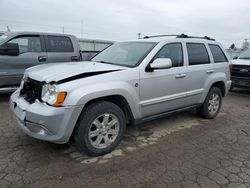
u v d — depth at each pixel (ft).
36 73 11.26
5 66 19.95
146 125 15.97
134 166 10.55
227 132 15.25
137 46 14.32
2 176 9.43
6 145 12.10
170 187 9.14
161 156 11.59
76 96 9.91
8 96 22.26
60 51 22.98
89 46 49.06
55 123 9.73
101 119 11.22
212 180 9.70
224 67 18.12
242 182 9.65
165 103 13.88
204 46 16.88
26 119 10.17
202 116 17.78
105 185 9.10
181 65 14.84
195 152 12.17
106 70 11.39
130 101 11.88
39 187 8.84
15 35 20.51
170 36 15.79
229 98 26.43
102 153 11.38
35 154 11.28
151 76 12.75
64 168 10.18
